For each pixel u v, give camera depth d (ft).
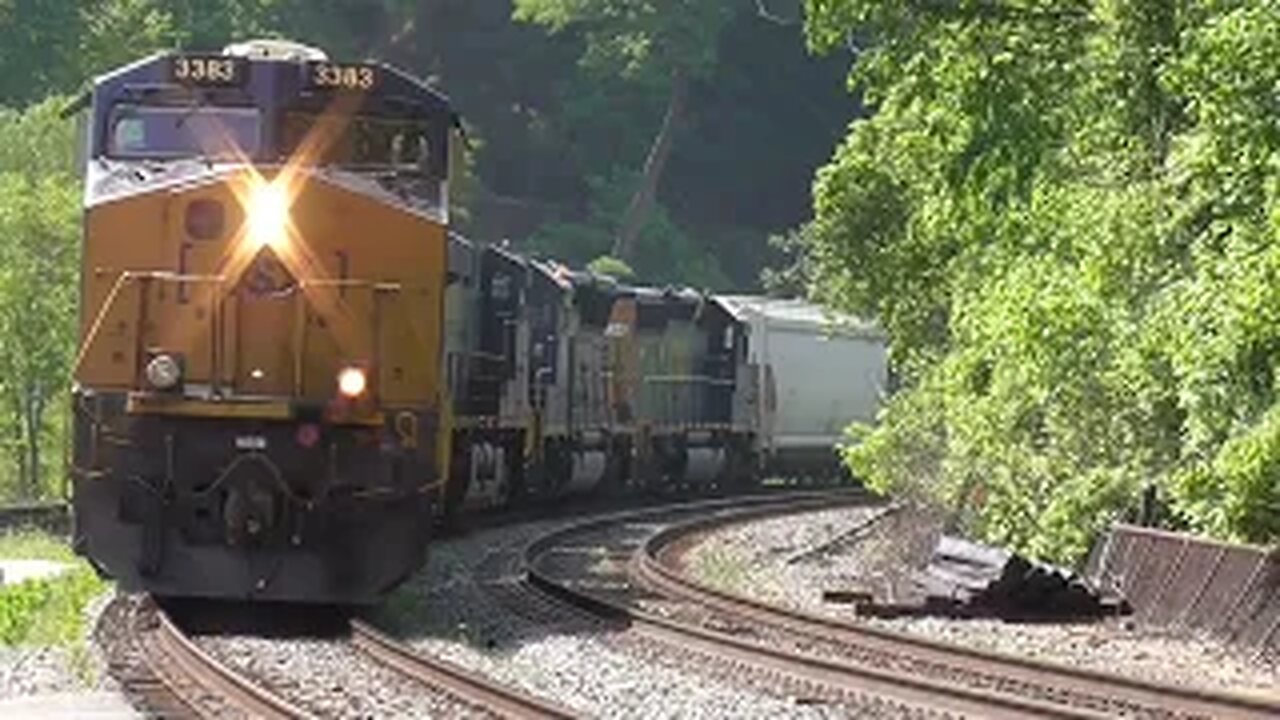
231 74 197.36
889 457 299.38
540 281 345.72
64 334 402.11
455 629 197.47
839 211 313.73
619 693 159.63
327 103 197.67
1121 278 217.36
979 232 237.66
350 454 192.03
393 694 153.69
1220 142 182.91
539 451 345.10
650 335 415.44
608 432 391.24
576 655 180.86
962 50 213.46
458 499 288.30
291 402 190.08
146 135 197.67
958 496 268.82
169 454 189.67
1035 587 226.79
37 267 403.13
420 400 194.18
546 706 140.05
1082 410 236.63
